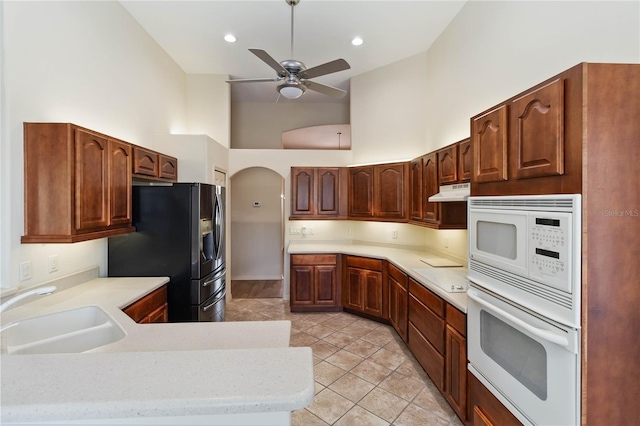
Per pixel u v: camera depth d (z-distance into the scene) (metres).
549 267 1.13
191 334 1.38
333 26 3.25
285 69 2.63
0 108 1.77
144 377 0.75
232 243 6.00
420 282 2.59
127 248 2.61
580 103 1.03
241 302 4.64
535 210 1.21
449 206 2.78
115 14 2.81
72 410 0.65
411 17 3.09
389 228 4.32
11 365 0.80
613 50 1.59
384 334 3.45
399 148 3.99
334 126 5.70
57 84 2.15
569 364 1.06
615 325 1.05
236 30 3.33
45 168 1.86
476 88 2.75
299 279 4.18
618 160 1.04
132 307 2.05
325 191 4.38
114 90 2.80
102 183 2.14
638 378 1.06
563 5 1.86
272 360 0.84
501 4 2.41
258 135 5.78
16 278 1.84
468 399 1.84
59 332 1.77
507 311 1.38
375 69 4.24
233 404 0.68
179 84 4.21
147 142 3.39
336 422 2.05
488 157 1.54
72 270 2.29
